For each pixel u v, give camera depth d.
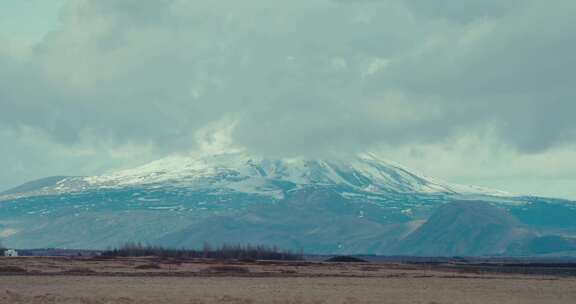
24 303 160.75
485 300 190.25
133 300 166.75
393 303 173.88
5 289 199.50
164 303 161.12
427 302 178.38
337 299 178.75
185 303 161.50
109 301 163.75
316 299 177.25
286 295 189.50
